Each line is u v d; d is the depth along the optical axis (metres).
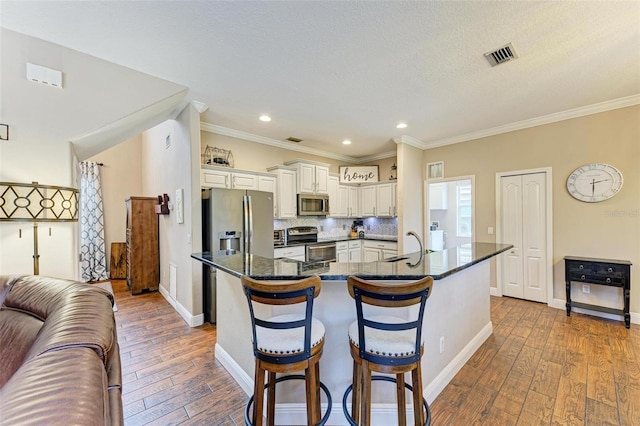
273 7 1.77
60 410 0.48
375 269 1.81
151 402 1.96
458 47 2.21
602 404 1.89
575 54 2.30
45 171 2.18
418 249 4.93
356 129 4.30
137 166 6.20
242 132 4.43
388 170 5.95
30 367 0.60
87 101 2.33
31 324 1.04
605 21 1.90
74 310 0.87
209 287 3.37
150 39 2.10
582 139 3.53
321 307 1.83
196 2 1.72
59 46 2.18
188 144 3.31
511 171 4.12
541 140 3.85
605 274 3.24
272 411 1.56
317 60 2.39
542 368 2.33
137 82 2.56
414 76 2.66
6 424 0.43
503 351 2.63
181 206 3.55
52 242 2.22
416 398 1.49
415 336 1.56
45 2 1.70
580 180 3.55
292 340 1.45
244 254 2.52
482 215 4.43
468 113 3.64
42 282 1.20
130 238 4.75
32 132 2.13
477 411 1.85
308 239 5.31
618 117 3.29
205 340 2.92
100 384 0.60
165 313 3.72
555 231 3.76
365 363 1.45
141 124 2.98
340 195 5.72
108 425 0.55
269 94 3.05
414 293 1.38
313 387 1.45
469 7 1.78
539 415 1.80
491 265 4.38
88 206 5.52
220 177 3.95
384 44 2.17
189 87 2.89
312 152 5.60
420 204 5.07
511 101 3.26
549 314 3.54
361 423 1.45
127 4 1.73
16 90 2.05
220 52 2.27
